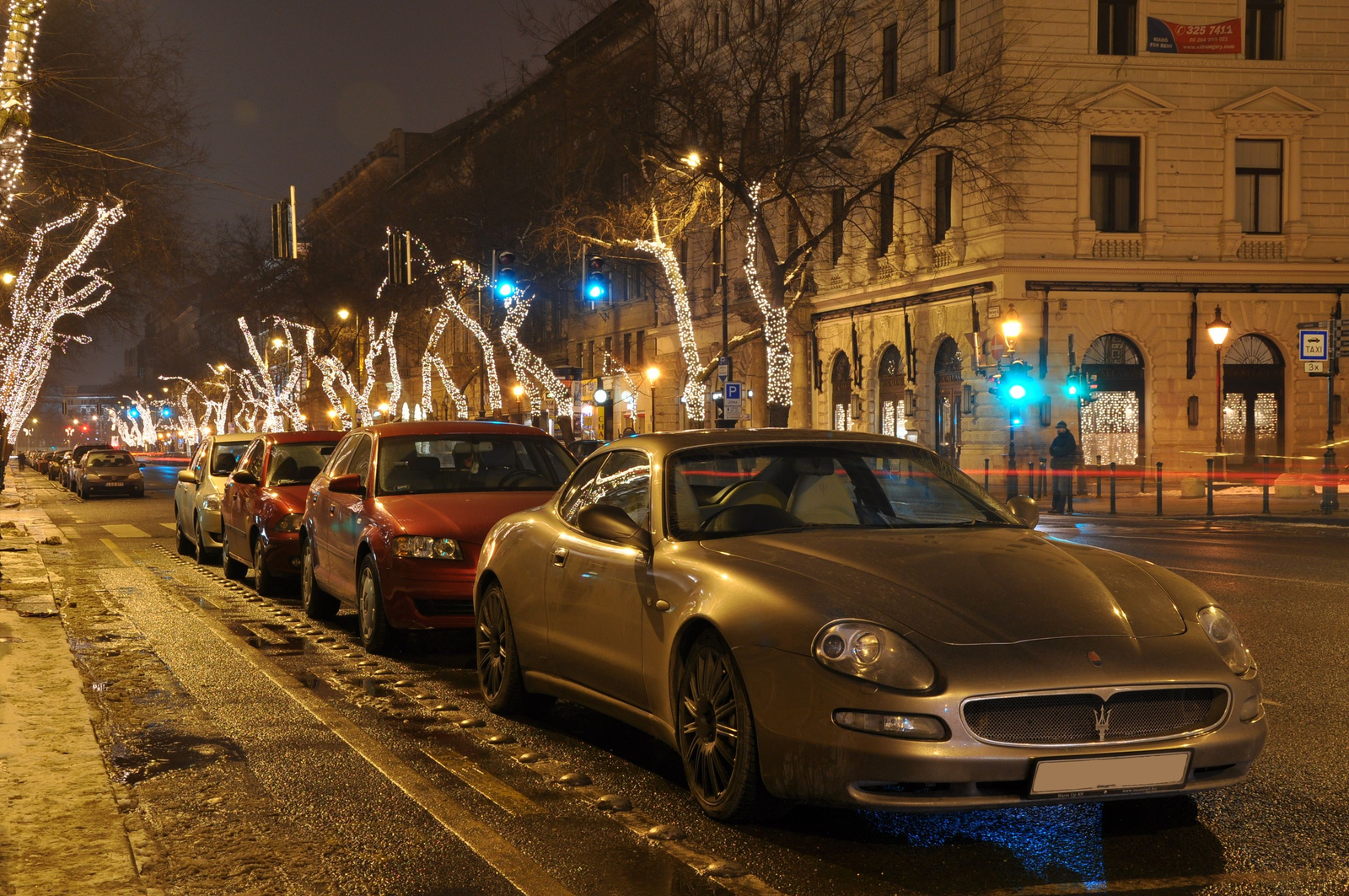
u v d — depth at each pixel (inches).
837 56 1631.4
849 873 177.8
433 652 388.5
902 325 1571.1
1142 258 1392.7
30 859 177.6
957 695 173.5
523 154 1937.7
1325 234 1428.4
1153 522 995.3
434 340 2500.0
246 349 4224.9
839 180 1581.0
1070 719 177.0
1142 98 1384.1
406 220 2292.1
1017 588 192.7
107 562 710.5
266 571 524.4
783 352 1246.9
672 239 1370.6
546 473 427.5
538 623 265.0
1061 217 1380.4
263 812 210.7
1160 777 178.7
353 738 264.8
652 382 2144.4
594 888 172.2
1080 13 1381.6
